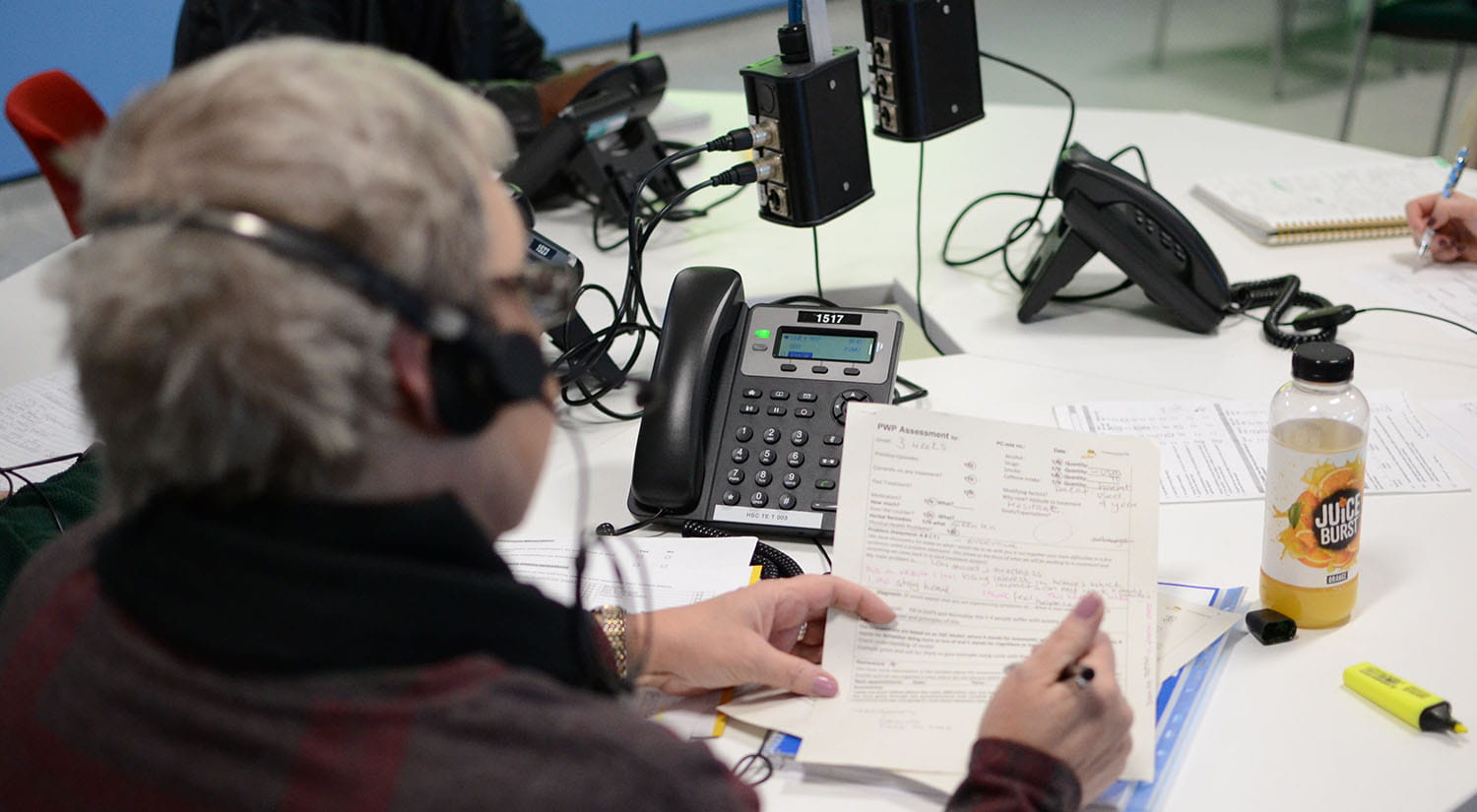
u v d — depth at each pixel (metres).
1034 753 0.68
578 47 5.71
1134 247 1.34
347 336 0.45
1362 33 3.76
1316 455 0.82
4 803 0.51
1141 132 2.10
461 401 0.50
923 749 0.77
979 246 1.68
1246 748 0.77
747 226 1.82
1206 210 1.74
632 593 0.96
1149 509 0.89
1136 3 5.76
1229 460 1.11
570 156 1.81
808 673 0.82
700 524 1.05
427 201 0.47
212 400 0.45
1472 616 0.88
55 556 0.59
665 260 1.71
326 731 0.47
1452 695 0.80
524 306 0.57
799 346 1.14
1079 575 0.87
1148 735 0.77
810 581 0.87
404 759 0.47
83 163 0.52
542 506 1.11
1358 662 0.84
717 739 0.82
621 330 1.33
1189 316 1.37
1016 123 2.20
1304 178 1.77
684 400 1.07
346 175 0.45
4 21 4.35
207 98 0.47
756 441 1.09
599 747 0.49
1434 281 1.46
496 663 0.51
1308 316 1.33
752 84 1.31
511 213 0.58
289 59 0.49
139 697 0.48
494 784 0.47
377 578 0.49
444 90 0.53
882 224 1.79
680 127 2.18
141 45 4.63
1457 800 0.72
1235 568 0.97
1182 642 0.86
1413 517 1.01
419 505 0.51
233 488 0.48
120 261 0.45
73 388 0.52
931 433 0.93
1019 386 1.28
